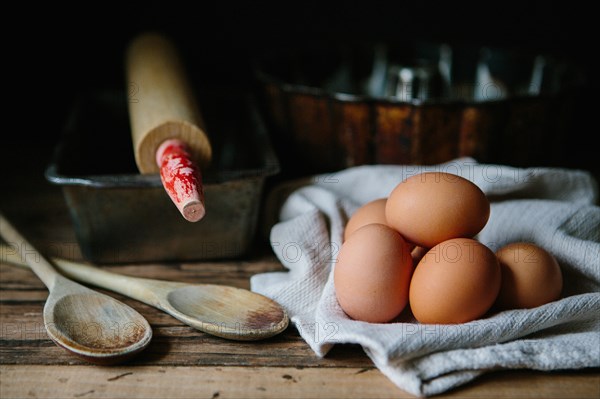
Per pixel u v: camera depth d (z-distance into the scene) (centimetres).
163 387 44
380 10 80
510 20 80
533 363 44
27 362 46
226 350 47
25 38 78
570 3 79
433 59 80
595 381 45
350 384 44
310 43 81
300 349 47
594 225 54
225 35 80
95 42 79
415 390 43
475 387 44
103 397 43
